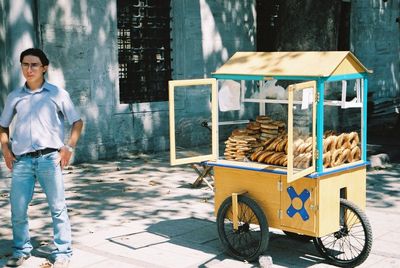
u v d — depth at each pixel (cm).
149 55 1180
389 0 1748
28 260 532
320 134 482
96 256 541
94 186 855
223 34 1274
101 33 1067
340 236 523
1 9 923
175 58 1203
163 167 1005
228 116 1273
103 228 638
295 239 582
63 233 509
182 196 789
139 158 1096
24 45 924
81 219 677
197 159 546
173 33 1200
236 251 534
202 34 1231
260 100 566
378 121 1534
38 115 493
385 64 1753
